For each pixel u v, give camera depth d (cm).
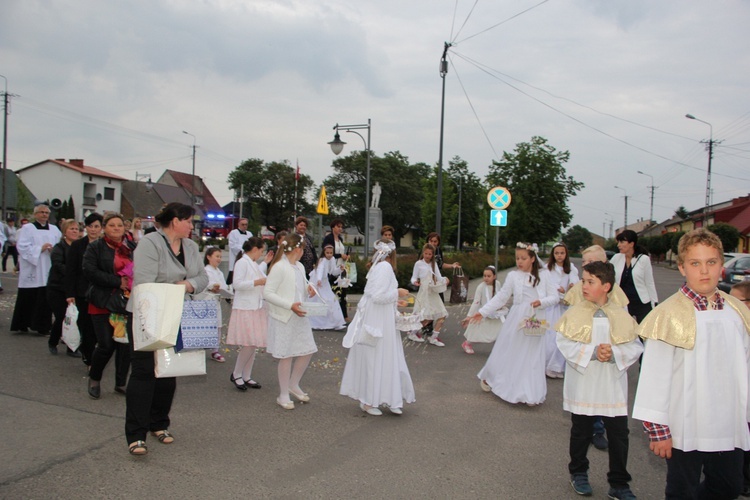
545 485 417
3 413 511
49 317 882
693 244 296
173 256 451
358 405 608
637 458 488
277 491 386
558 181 2767
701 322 294
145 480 393
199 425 518
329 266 1104
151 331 406
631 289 685
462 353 927
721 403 293
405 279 1712
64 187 5906
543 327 600
